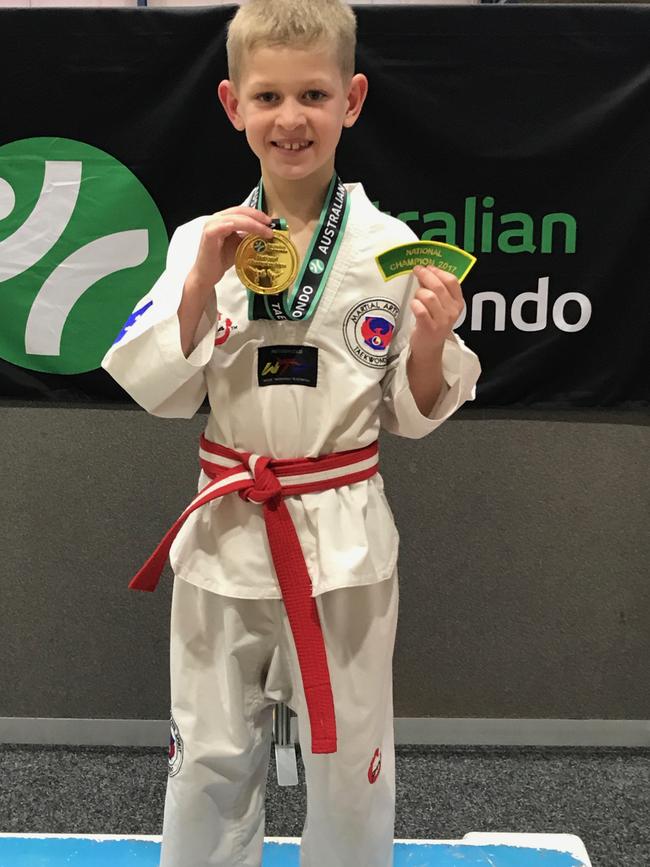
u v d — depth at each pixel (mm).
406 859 1322
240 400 892
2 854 1303
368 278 879
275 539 891
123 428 1711
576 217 1584
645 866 1491
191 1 2357
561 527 1766
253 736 989
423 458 1733
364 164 1564
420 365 881
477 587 1793
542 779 1746
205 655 959
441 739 1861
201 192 1581
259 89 810
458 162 1562
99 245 1599
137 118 1547
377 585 940
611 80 1524
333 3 828
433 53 1516
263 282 834
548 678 1835
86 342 1646
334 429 887
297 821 1601
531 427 1718
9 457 1724
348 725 936
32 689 1828
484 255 1604
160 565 977
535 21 1504
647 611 1805
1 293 1619
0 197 1578
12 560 1771
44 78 1528
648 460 1733
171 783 990
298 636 893
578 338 1644
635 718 1852
